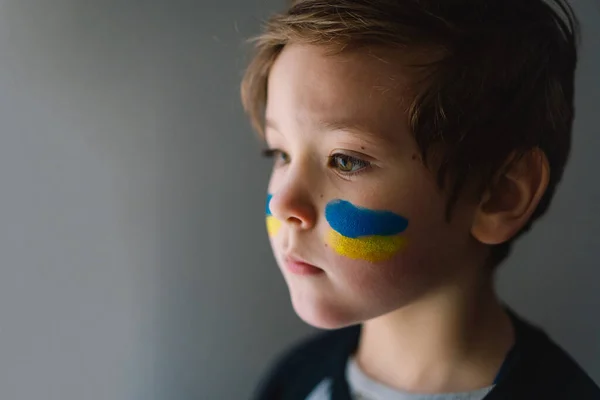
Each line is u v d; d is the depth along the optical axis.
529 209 0.57
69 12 0.76
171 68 0.80
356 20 0.52
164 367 0.84
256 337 0.86
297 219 0.54
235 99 0.81
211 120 0.81
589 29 0.75
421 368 0.62
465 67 0.53
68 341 0.80
